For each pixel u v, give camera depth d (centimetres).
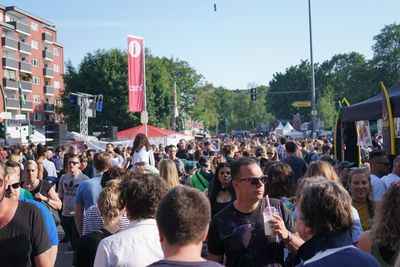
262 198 370
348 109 1208
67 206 840
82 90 4922
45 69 7450
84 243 361
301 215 270
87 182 643
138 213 321
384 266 298
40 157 1084
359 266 244
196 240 227
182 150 1566
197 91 6781
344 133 1314
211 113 7494
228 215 362
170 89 5309
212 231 361
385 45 6412
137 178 331
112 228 371
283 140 1753
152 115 5000
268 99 9606
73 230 809
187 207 227
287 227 370
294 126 7188
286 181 523
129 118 4766
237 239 352
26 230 316
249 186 355
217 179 602
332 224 257
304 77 8869
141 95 1761
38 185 705
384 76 6347
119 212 373
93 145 2269
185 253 225
